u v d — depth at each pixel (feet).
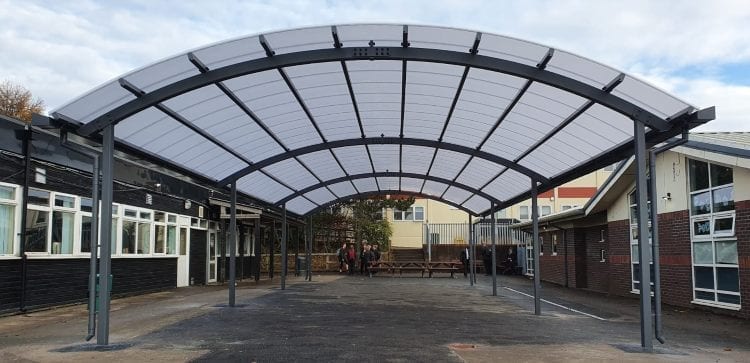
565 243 86.79
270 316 42.88
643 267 30.19
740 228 44.57
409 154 54.34
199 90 31.55
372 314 44.96
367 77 33.96
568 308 53.11
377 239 136.05
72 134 31.83
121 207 57.47
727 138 48.60
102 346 29.60
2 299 40.93
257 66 29.68
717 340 34.73
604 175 152.25
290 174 57.77
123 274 58.23
